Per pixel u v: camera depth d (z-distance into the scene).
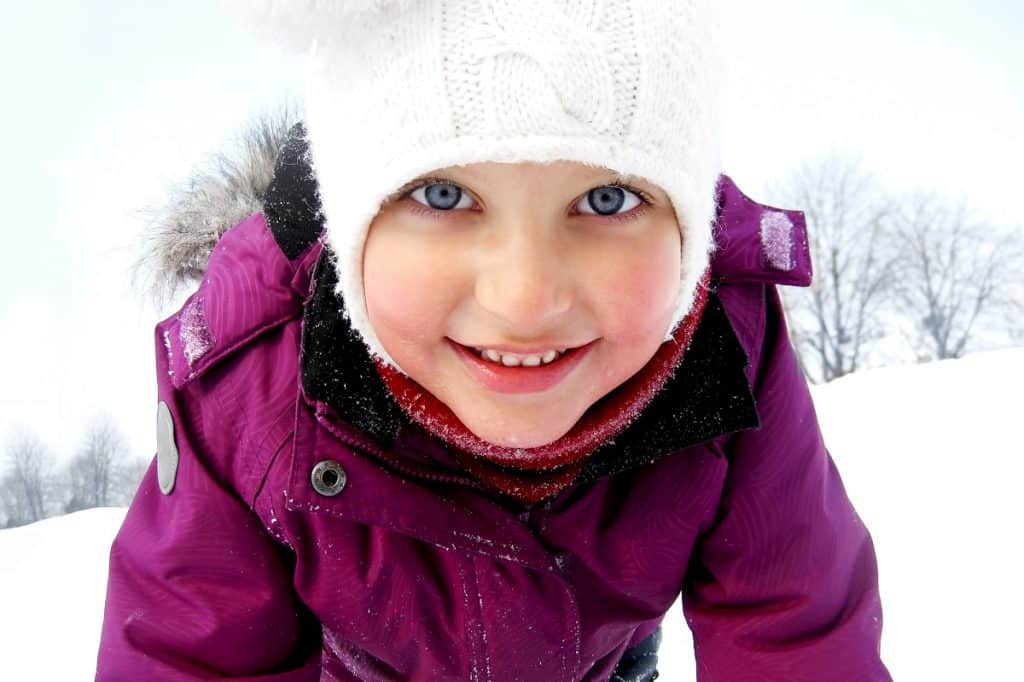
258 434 0.33
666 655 0.66
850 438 0.99
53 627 0.75
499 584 0.35
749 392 0.34
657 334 0.28
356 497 0.32
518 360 0.27
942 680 0.56
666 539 0.36
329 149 0.29
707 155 0.28
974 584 0.66
